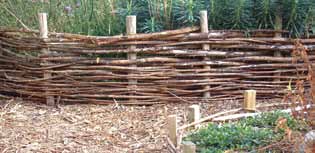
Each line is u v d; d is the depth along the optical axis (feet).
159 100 14.78
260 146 9.96
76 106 14.79
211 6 14.73
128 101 14.76
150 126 12.82
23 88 15.37
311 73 9.25
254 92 13.23
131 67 14.51
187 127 11.83
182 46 14.47
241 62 14.74
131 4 15.70
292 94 11.29
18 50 15.24
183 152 9.34
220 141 10.23
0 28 15.35
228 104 14.52
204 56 14.55
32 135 12.27
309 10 14.42
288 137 9.18
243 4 14.39
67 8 16.74
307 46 14.49
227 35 14.51
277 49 14.65
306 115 9.82
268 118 11.76
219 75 14.70
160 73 14.56
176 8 14.78
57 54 14.71
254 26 14.82
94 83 14.75
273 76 14.87
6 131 12.55
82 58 14.61
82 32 16.19
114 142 11.77
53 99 15.07
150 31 14.74
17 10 17.51
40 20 14.55
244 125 11.40
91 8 16.44
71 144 11.66
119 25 15.69
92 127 12.89
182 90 14.74
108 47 14.49
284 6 14.40
